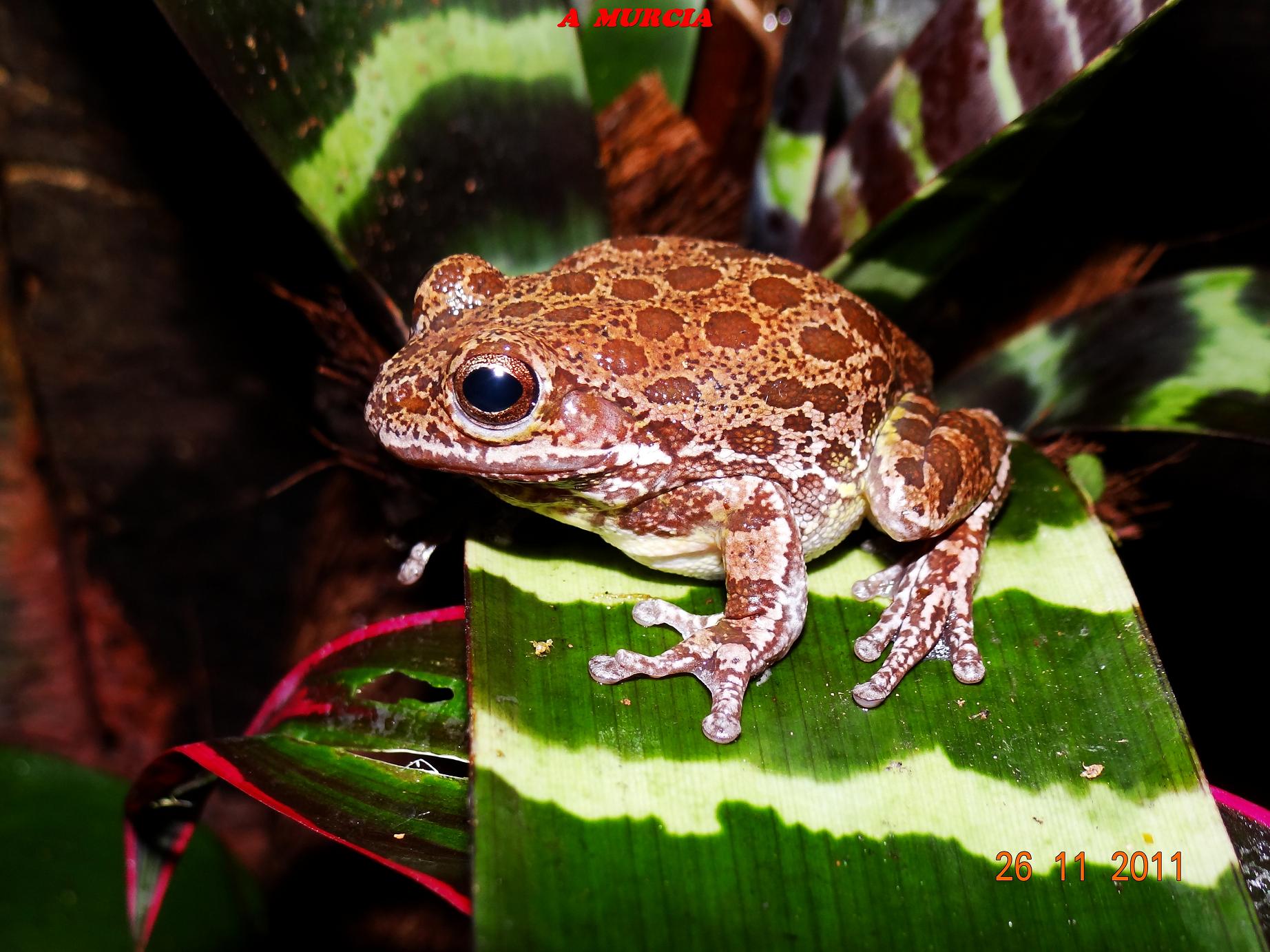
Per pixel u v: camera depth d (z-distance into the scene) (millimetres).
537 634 181
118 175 245
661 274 194
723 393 187
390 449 185
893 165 196
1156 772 173
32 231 245
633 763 171
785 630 182
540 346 180
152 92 237
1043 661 182
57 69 236
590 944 159
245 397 269
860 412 192
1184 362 202
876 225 195
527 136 193
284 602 295
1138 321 207
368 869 252
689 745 174
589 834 165
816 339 191
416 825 172
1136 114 215
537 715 172
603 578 191
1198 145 217
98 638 284
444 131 191
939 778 174
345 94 186
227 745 179
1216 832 170
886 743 176
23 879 226
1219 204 219
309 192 188
